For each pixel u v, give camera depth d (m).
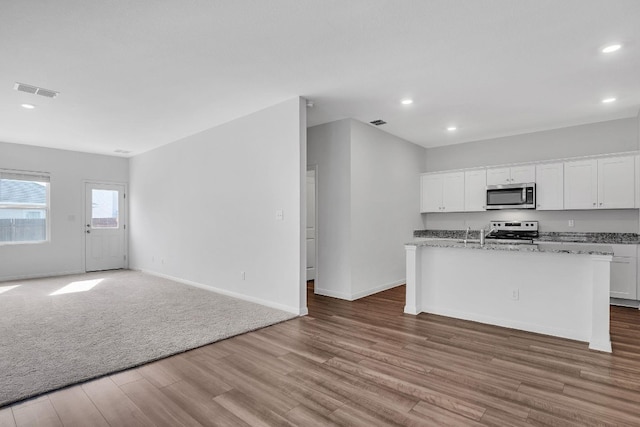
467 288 3.96
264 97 4.12
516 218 5.92
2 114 4.68
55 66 3.25
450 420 2.00
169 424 1.98
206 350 3.08
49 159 6.80
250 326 3.68
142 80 3.59
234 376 2.57
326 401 2.21
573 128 5.37
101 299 4.87
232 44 2.88
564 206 5.18
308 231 6.44
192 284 5.84
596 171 4.93
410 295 4.18
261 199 4.60
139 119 4.97
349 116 4.89
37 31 2.65
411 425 1.95
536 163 5.43
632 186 4.66
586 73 3.43
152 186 6.96
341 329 3.63
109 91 3.88
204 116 4.86
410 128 5.52
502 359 2.84
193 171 5.84
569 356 2.89
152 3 2.31
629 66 3.27
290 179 4.22
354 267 4.99
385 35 2.74
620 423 1.96
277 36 2.75
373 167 5.43
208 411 2.11
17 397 2.25
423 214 6.82
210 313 4.17
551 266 3.45
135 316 4.05
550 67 3.30
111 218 7.59
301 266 4.16
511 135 5.93
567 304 3.37
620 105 4.40
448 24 2.58
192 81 3.62
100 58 3.10
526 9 2.39
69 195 7.04
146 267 7.17
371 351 3.03
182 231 6.10
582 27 2.61
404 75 3.49
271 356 2.93
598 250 3.20
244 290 4.86
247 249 4.81
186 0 2.29
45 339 3.30
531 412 2.07
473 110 4.61
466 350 3.04
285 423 1.98
